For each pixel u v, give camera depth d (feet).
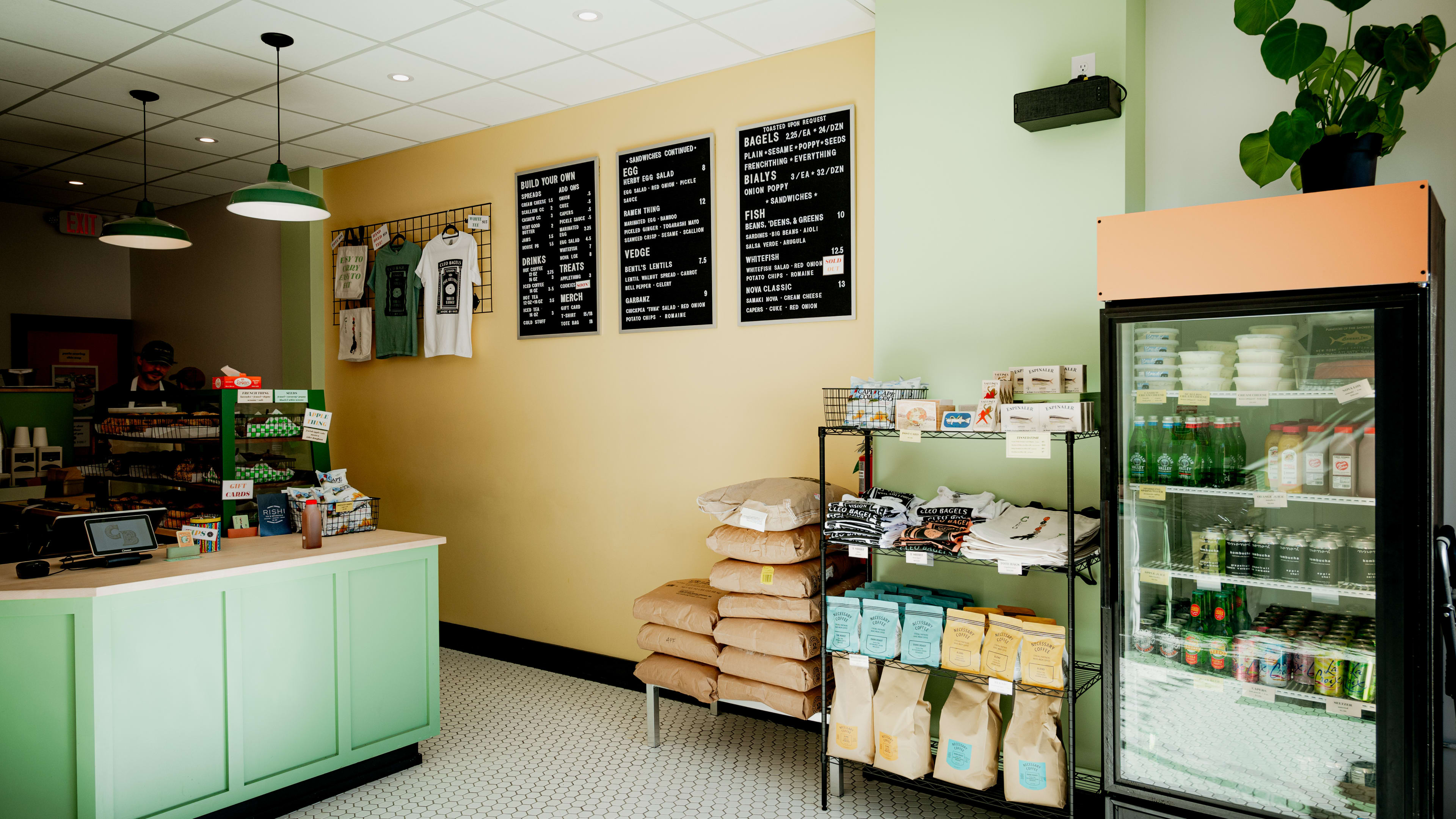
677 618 11.09
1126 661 7.95
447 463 16.83
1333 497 6.95
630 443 14.15
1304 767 7.25
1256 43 9.09
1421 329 6.32
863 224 11.68
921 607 9.11
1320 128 7.45
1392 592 6.50
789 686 9.96
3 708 8.29
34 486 18.24
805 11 10.98
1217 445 7.71
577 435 14.83
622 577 14.29
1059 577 9.49
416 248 16.99
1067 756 8.57
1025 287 9.64
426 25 11.37
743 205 12.71
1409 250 6.30
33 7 10.78
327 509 11.10
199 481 13.61
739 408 12.88
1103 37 9.16
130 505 15.20
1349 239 6.49
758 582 10.34
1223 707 7.62
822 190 11.98
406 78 13.33
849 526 9.46
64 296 22.95
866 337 11.64
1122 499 7.77
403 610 10.84
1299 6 8.86
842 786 9.97
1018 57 9.68
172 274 22.74
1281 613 7.70
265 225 19.86
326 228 18.88
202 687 8.94
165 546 10.15
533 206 15.26
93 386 23.40
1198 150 9.43
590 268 14.55
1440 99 8.19
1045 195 9.49
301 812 9.66
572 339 14.88
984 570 9.97
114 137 16.43
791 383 12.34
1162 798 7.52
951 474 10.21
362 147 17.15
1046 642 8.27
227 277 20.95
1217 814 7.25
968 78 10.02
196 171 18.97
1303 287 6.66
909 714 9.05
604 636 14.53
